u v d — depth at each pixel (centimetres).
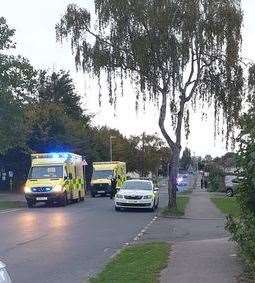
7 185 6538
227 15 2639
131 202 2842
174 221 2333
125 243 1553
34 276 1038
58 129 6250
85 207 3241
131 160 10094
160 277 942
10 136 3969
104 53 2772
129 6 2698
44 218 2395
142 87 2777
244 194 948
